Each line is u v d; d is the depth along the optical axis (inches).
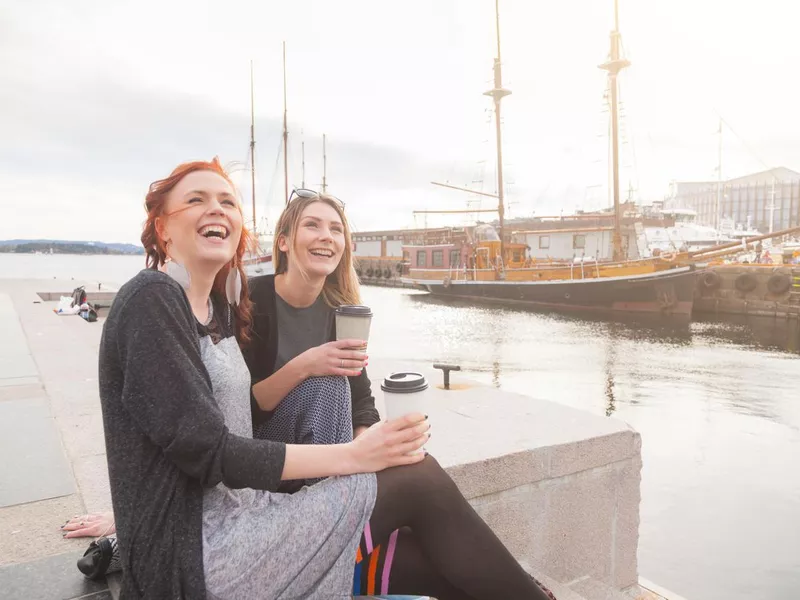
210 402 45.2
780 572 212.7
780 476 334.3
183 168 52.2
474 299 1587.1
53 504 86.9
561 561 104.8
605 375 720.3
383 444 52.4
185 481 45.8
